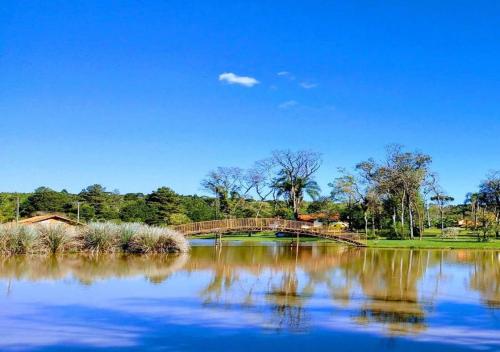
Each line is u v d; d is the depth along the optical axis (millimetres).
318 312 16219
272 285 22406
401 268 31203
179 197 84625
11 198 73500
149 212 73125
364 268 31016
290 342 12641
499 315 16156
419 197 75375
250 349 12039
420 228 67125
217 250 47938
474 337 13336
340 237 54719
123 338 12867
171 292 19797
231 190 88312
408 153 96750
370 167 75375
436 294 20438
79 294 18922
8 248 32375
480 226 87500
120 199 88375
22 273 24344
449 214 105438
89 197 74375
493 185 80188
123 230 37344
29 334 13156
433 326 14477
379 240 63562
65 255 33812
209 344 12406
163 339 12820
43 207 69875
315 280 24453
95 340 12672
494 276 27156
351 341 12773
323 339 12930
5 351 11703
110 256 34750
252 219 52344
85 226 37500
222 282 23062
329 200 90000
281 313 15984
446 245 55031
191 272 26891
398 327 14289
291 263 34312
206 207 88188
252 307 16922
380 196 72938
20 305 16688
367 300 18641
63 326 14016
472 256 42375
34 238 33188
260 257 39562
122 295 18891
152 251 37844
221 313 15867
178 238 39594
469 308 17344
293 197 87375
